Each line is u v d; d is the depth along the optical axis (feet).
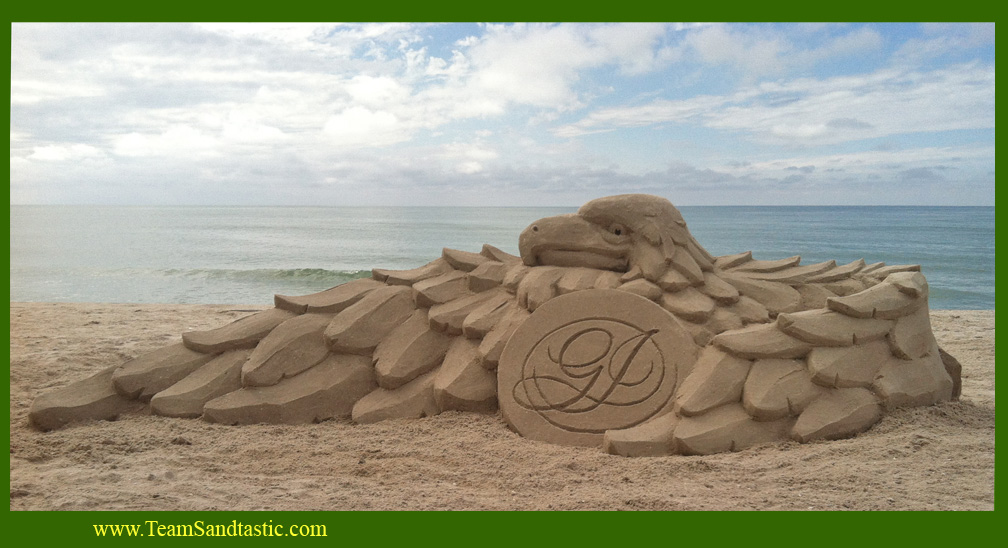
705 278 16.60
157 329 28.63
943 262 73.61
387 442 14.02
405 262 73.87
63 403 15.66
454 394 15.39
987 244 93.20
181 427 15.11
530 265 17.54
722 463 12.44
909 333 15.26
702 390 13.92
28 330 28.07
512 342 15.48
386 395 15.98
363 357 16.74
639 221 16.57
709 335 15.26
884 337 15.14
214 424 15.39
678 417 13.87
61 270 64.39
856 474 11.68
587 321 15.38
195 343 16.99
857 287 16.76
